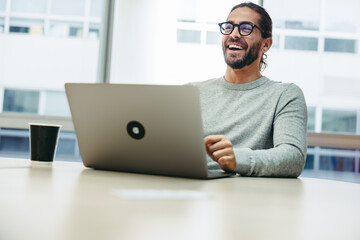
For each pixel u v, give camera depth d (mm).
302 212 624
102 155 1158
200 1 2852
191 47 2848
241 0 2863
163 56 2844
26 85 2977
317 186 1061
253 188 908
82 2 2979
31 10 2986
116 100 1076
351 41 2941
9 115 2877
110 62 2887
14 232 399
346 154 2934
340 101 2936
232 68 1792
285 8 2926
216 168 1599
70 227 431
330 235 469
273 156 1266
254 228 485
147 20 2840
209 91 1824
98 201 604
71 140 2973
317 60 2930
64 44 2980
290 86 1666
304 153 1375
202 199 679
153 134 1051
